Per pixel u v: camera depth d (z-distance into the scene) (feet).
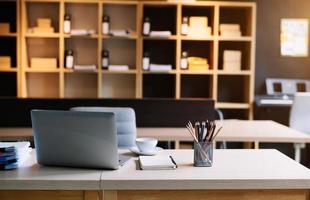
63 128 5.80
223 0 16.19
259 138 10.25
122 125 9.18
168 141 10.93
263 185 5.48
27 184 5.38
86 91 16.17
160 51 16.34
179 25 15.05
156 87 16.46
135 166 6.15
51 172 5.77
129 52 16.11
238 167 6.13
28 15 15.67
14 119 11.82
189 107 12.18
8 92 16.11
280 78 16.63
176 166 6.12
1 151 5.87
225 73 15.29
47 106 11.91
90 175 5.61
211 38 15.15
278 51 16.62
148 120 12.14
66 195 5.49
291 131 11.12
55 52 15.98
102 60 15.14
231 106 15.49
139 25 15.06
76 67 15.05
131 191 5.49
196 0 15.75
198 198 5.54
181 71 15.14
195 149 6.18
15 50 15.83
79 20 15.90
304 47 16.66
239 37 15.21
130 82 16.22
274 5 16.49
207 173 5.76
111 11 15.94
